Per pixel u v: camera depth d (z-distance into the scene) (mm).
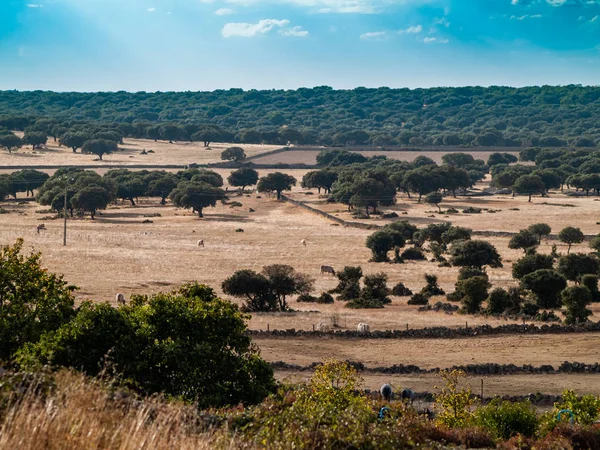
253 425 27625
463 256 176750
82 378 22969
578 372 79750
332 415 27609
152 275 159875
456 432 39062
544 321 110062
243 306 125375
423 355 87125
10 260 50469
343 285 146750
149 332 45344
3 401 20500
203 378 44594
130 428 20922
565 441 39000
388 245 198000
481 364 80938
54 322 49000
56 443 18969
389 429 27703
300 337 95812
